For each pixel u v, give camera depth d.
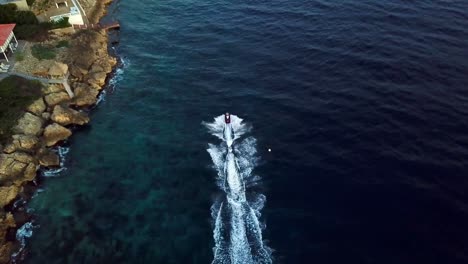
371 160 56.50
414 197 51.09
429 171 54.00
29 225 53.28
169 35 91.25
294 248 47.00
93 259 48.44
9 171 58.84
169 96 73.75
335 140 60.25
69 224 53.00
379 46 76.94
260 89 72.00
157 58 84.31
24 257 49.38
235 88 73.38
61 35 86.56
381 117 62.72
